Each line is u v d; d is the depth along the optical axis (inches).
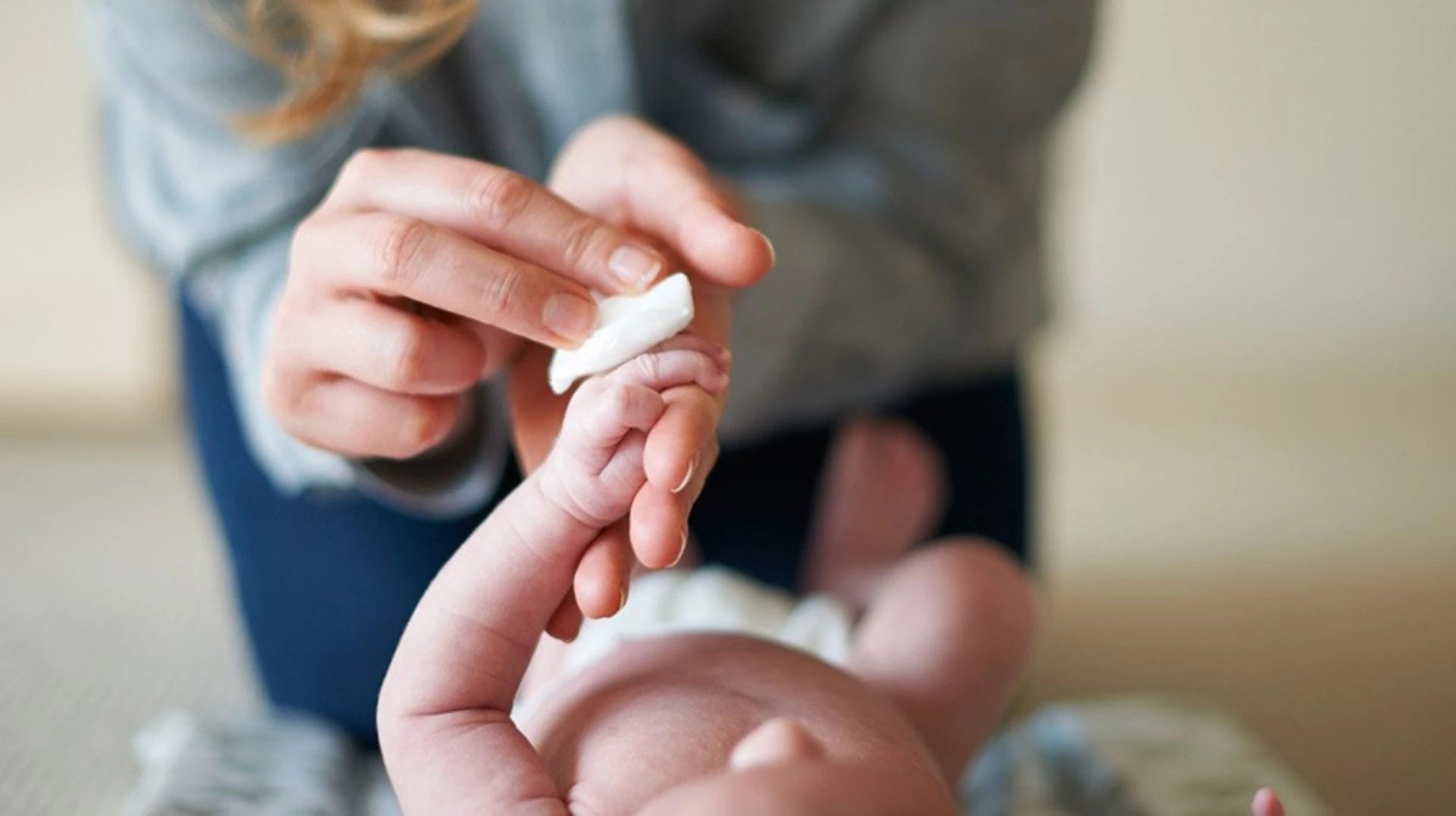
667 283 19.5
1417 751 32.0
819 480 32.0
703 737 19.7
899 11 30.1
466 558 20.1
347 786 28.0
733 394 29.2
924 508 31.5
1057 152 36.2
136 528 45.0
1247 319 59.2
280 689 30.1
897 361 30.8
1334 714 33.7
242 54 27.4
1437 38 56.1
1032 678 35.6
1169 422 54.7
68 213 52.3
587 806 19.2
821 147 31.0
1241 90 56.9
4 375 53.7
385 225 19.9
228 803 26.4
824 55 30.5
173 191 29.0
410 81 28.8
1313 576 41.2
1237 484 48.2
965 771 25.9
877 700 21.3
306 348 20.8
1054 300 36.5
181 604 39.5
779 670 21.0
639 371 19.0
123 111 30.2
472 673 19.9
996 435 33.3
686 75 30.9
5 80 50.8
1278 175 57.8
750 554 31.8
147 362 53.8
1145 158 57.7
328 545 29.7
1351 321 59.0
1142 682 35.4
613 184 21.7
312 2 26.5
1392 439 52.0
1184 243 58.5
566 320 19.6
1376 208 58.1
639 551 18.0
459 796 19.4
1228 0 55.8
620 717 20.1
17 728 32.1
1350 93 56.9
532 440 21.3
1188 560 42.5
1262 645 37.2
